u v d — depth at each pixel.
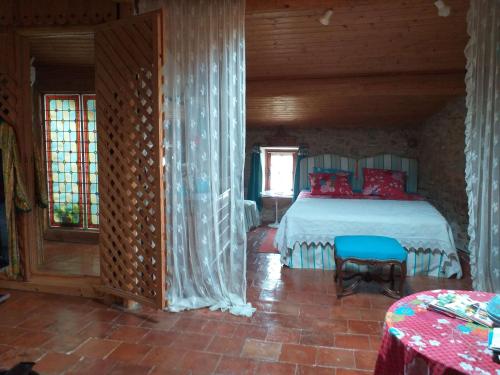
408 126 6.12
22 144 3.27
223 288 3.07
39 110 5.02
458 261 3.77
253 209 6.09
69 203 5.18
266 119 5.97
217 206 3.01
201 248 3.03
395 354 1.36
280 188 6.85
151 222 2.84
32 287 3.35
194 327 2.71
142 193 2.86
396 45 3.90
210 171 2.95
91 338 2.55
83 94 5.00
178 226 3.00
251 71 4.49
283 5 3.10
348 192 5.73
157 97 2.64
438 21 3.54
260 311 2.98
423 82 4.42
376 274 3.55
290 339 2.54
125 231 2.99
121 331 2.64
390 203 4.85
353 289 3.36
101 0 2.96
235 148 2.95
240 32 2.86
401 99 5.01
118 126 2.91
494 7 2.65
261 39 3.91
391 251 3.25
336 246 3.49
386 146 6.23
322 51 4.05
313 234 4.04
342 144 6.33
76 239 5.13
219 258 3.04
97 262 4.27
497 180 2.71
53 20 3.06
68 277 3.46
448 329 1.40
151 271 2.87
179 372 2.16
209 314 2.92
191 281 3.09
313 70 4.43
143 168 2.83
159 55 2.61
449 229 3.84
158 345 2.46
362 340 2.54
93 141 5.04
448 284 3.63
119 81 2.85
